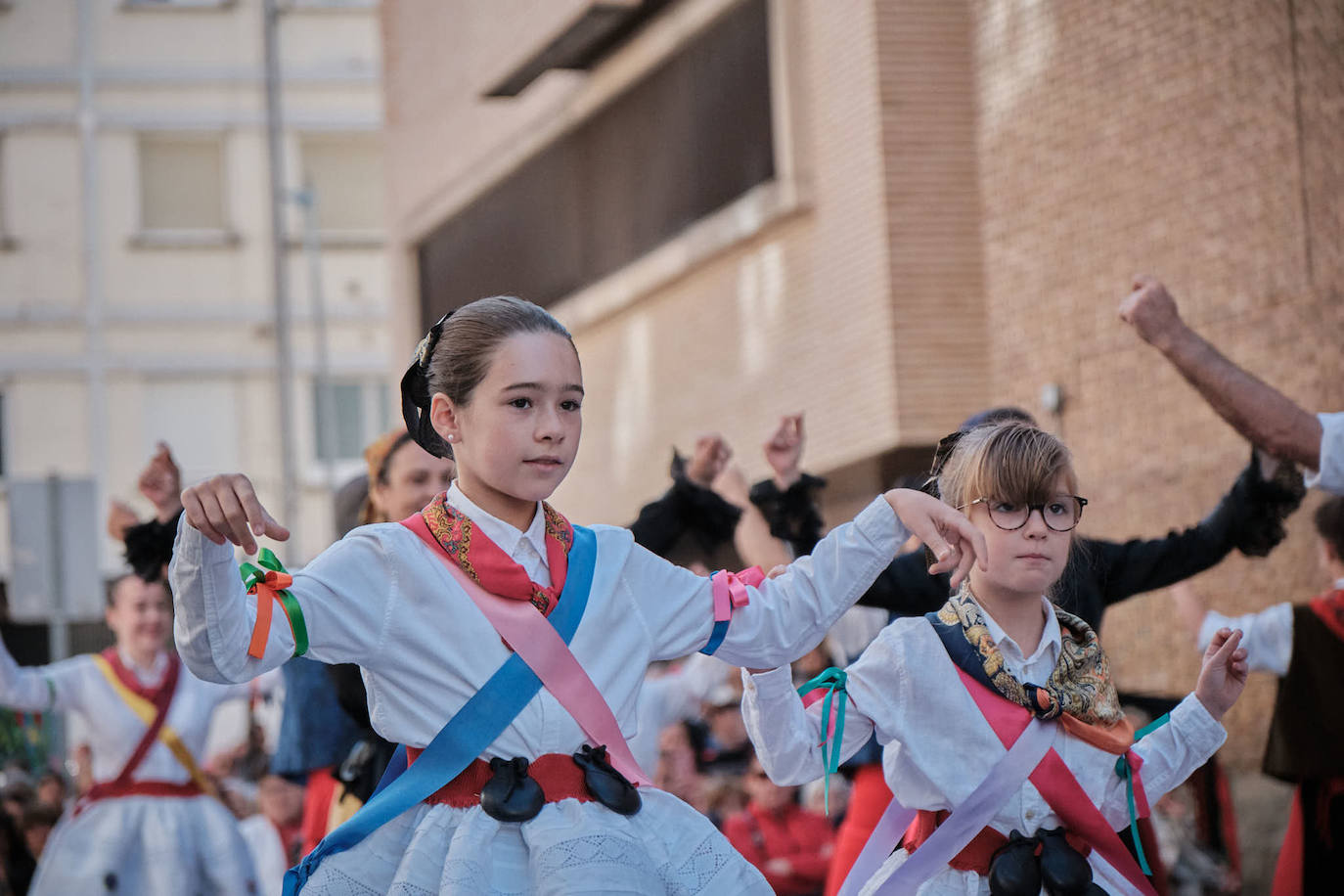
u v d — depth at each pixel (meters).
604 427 20.89
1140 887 5.72
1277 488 7.07
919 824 5.84
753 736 5.79
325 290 39.16
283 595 4.74
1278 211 12.70
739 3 17.77
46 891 10.07
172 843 10.23
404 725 4.90
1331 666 8.20
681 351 19.19
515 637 4.90
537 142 21.64
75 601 19.22
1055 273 14.64
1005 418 7.14
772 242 17.41
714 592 5.23
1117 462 13.98
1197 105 13.34
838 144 16.28
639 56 19.44
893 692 5.80
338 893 4.81
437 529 5.00
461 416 5.01
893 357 15.42
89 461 38.09
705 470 7.79
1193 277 13.39
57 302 38.31
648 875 4.75
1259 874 12.28
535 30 20.61
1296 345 12.59
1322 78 12.35
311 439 38.78
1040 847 5.62
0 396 38.12
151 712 10.36
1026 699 5.73
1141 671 13.50
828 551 5.25
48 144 38.59
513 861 4.77
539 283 22.12
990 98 15.38
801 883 11.81
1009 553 5.75
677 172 19.11
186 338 38.69
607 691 5.00
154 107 38.84
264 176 39.09
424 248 25.28
